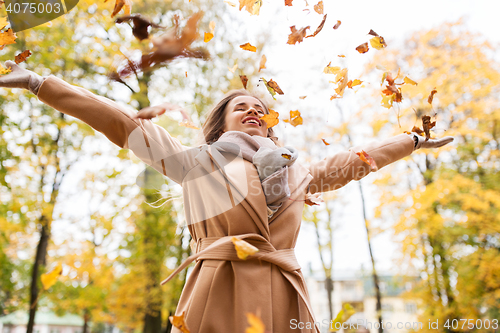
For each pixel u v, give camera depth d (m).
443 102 8.84
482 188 8.66
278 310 1.27
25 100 7.79
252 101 1.76
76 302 9.05
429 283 8.88
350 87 2.06
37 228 8.27
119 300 8.66
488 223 8.18
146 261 8.17
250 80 6.77
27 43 6.99
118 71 1.41
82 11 6.77
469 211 8.41
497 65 9.11
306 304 1.29
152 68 1.41
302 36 2.01
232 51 6.74
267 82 1.86
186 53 1.41
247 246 1.12
